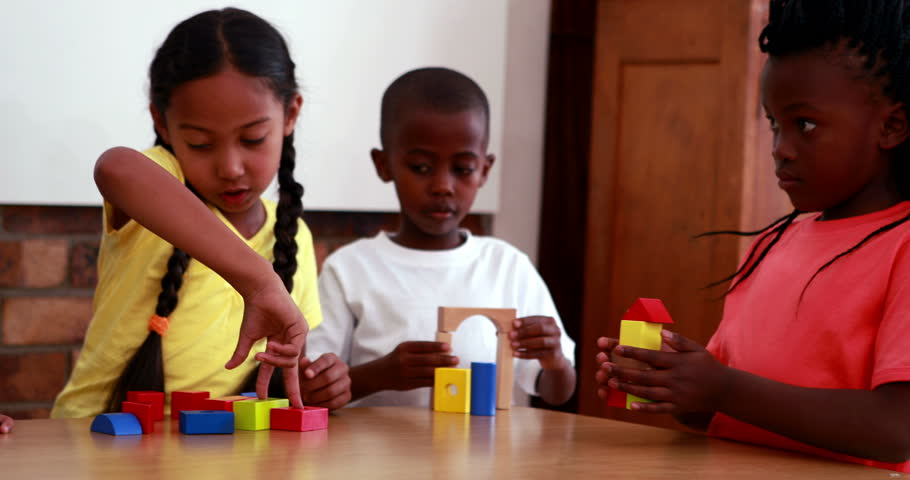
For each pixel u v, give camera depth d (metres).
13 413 1.66
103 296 1.11
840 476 0.79
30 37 1.59
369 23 1.91
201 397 0.95
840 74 0.91
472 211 2.08
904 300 0.88
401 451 0.81
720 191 1.93
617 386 0.88
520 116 2.19
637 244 2.03
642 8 2.01
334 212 1.94
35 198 1.62
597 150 2.06
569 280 2.27
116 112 1.68
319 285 1.45
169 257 1.08
